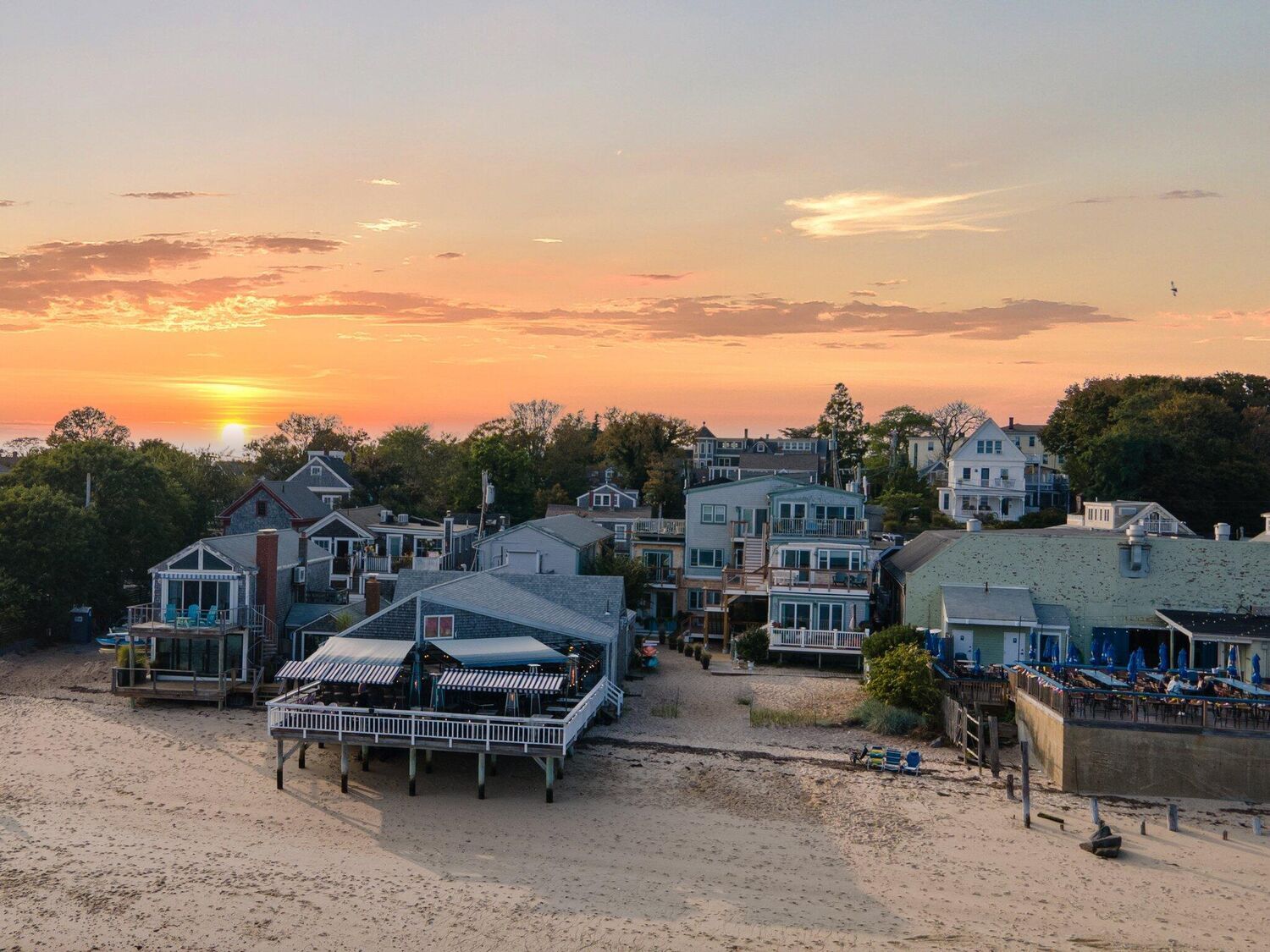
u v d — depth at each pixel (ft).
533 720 116.88
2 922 85.76
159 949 82.38
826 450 466.70
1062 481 377.09
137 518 213.46
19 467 225.76
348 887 94.32
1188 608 170.50
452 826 110.01
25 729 140.36
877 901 94.32
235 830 107.55
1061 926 90.48
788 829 111.04
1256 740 120.98
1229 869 102.58
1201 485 293.23
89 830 106.11
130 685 152.76
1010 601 170.50
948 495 353.10
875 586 221.46
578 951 83.61
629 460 411.75
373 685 128.16
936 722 147.74
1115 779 123.44
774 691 167.02
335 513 223.30
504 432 430.61
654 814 114.52
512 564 205.16
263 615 162.30
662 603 229.45
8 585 181.47
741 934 87.25
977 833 110.83
